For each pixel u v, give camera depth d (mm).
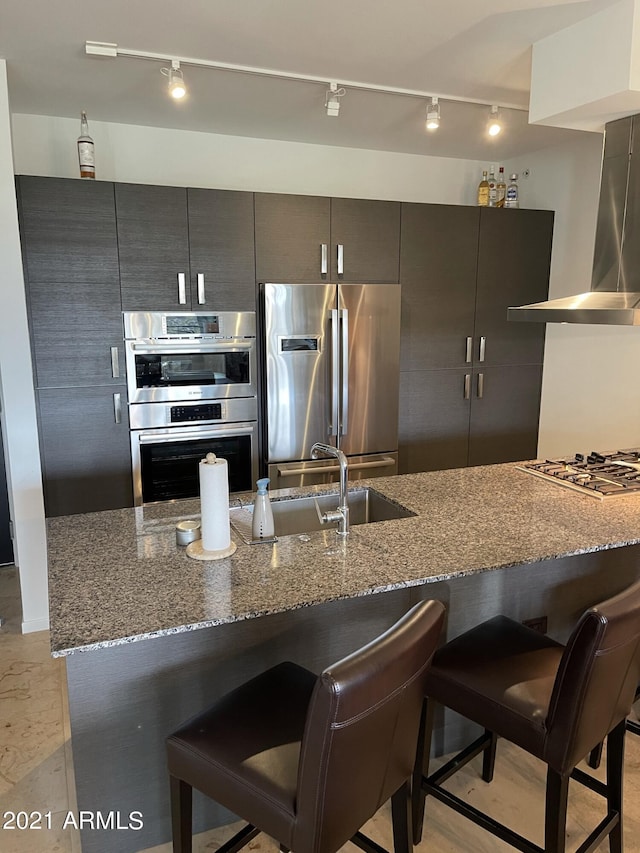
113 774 1673
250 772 1319
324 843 1202
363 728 1169
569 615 2322
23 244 3008
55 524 2158
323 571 1759
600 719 1491
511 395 4383
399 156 4266
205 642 1719
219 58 2602
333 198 3625
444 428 4215
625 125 2447
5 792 2049
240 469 3660
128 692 1646
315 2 2111
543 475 2748
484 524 2141
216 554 1866
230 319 3477
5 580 3656
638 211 2418
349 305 3670
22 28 2314
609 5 2141
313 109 3273
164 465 3471
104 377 3256
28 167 3404
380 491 2527
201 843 1815
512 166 4496
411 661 1249
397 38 2414
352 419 3807
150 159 3646
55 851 1817
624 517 2207
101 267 3162
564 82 2365
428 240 3918
